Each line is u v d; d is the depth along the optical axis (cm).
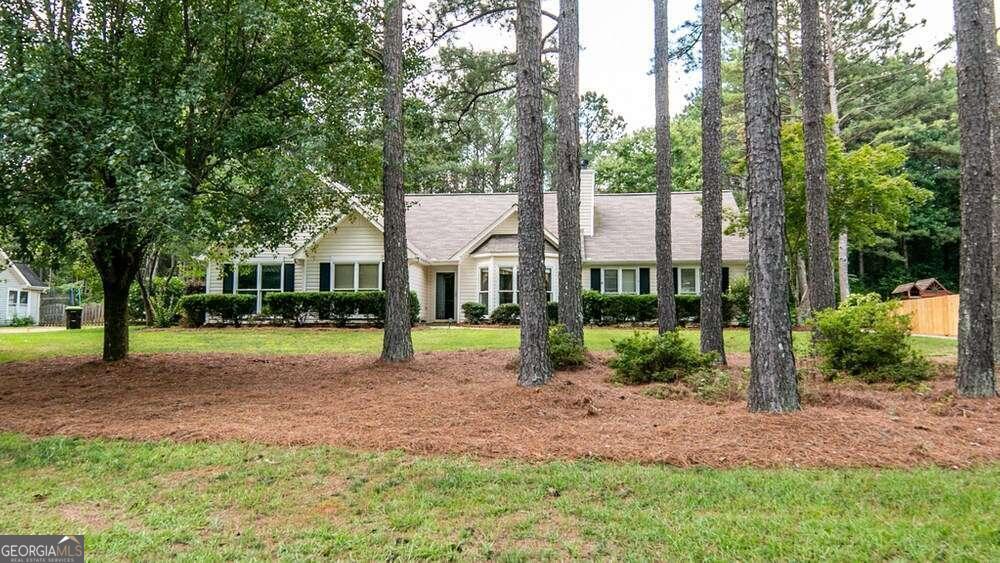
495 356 1265
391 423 628
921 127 2714
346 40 976
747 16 635
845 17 2280
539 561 319
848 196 1752
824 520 363
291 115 959
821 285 1091
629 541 341
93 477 465
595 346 1474
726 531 350
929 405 691
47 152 693
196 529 365
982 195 736
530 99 799
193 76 849
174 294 2242
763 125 622
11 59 750
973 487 418
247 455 514
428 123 1303
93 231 785
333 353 1373
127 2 884
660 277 1252
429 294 2395
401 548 337
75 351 1464
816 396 700
